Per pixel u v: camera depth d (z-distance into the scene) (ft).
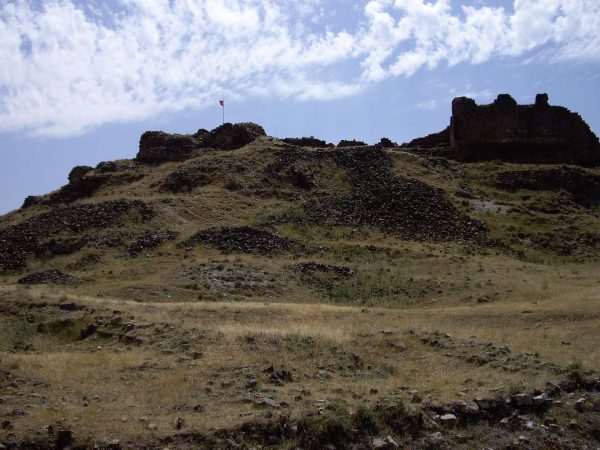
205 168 210.38
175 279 127.34
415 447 47.42
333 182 198.08
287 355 67.56
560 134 220.64
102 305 95.20
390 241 160.25
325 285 129.59
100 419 47.47
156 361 64.49
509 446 48.67
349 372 64.18
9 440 43.29
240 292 121.19
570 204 181.27
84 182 225.56
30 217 201.16
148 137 258.37
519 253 152.76
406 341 75.66
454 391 56.44
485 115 220.02
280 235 161.89
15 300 98.27
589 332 84.28
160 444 43.93
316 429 46.91
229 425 46.32
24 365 62.75
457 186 191.52
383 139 254.68
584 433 51.96
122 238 159.74
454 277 130.72
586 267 143.23
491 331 85.81
